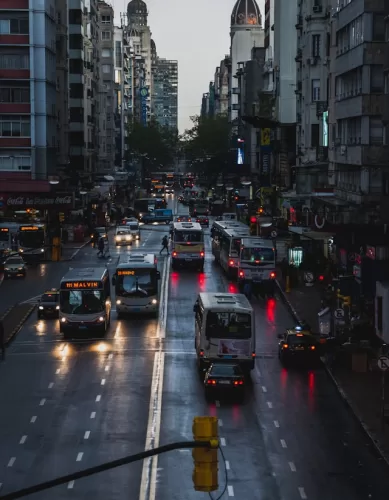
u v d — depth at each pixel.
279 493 29.39
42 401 41.09
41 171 110.19
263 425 37.62
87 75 151.50
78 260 92.81
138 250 102.88
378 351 50.12
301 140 104.81
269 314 64.44
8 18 108.50
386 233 59.56
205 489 14.78
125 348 53.06
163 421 37.88
